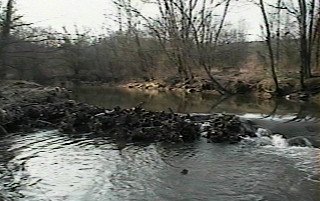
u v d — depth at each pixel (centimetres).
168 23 5191
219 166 1686
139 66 6488
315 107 3297
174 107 3444
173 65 5866
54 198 1355
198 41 4875
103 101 3950
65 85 6084
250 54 5838
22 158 1827
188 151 1938
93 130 2377
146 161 1770
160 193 1391
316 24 4231
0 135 2338
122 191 1411
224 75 5122
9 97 3041
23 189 1435
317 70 4369
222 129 2217
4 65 3475
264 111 3109
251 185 1458
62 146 2050
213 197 1353
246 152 1914
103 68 6775
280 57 4841
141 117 2414
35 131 2452
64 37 3616
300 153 1894
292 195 1363
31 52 3478
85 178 1547
